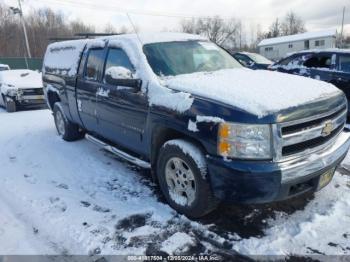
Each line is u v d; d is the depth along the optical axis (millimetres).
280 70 8438
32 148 5992
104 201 3828
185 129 3121
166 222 3344
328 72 7410
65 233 3209
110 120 4391
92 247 2992
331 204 3555
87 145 6000
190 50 4332
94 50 4859
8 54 47781
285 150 2838
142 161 4031
